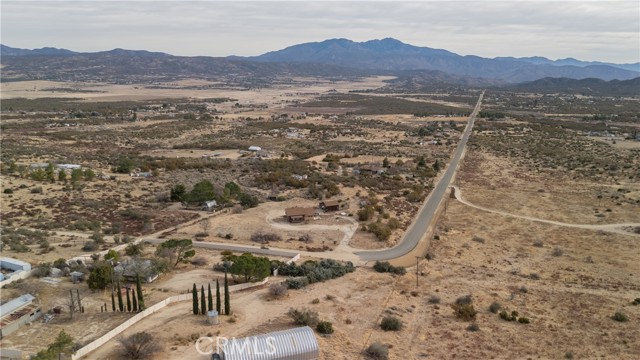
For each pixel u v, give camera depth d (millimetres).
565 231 111625
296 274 80250
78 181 137875
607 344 61000
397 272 83312
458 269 87125
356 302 70312
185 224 107875
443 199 138375
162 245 83562
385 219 114250
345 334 60156
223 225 106938
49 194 124625
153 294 69875
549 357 57438
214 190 128375
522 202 136750
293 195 133375
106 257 79938
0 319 58188
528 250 99188
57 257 83250
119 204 121500
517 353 58031
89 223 103375
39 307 61688
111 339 55969
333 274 80125
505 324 65938
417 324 64625
